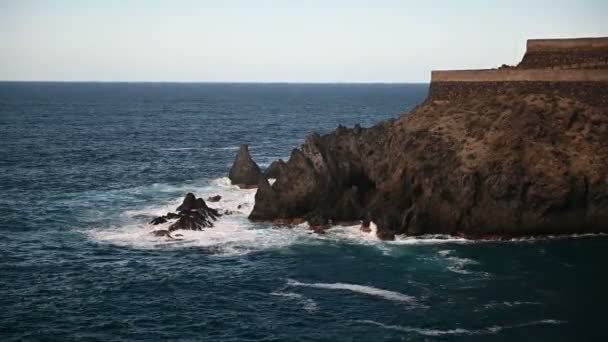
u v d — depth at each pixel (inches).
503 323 1903.3
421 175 2827.3
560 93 3070.9
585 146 2832.2
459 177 2738.7
